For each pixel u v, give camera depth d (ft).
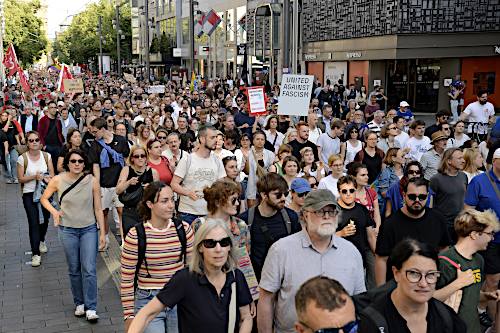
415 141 35.91
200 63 219.00
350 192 19.95
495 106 101.50
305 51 133.90
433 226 18.07
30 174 29.94
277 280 14.49
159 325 16.02
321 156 36.06
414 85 107.45
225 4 184.85
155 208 16.58
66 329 22.56
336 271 14.26
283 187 17.89
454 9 96.53
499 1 96.12
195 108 64.34
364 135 35.32
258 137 31.32
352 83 115.65
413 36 97.09
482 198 21.63
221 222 13.41
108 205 32.86
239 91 86.69
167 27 265.34
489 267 20.33
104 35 285.23
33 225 30.14
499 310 18.29
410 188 17.69
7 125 52.60
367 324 11.03
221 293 13.43
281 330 14.70
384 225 18.30
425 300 11.00
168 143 31.86
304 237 14.49
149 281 16.75
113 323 23.09
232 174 25.30
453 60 100.37
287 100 41.96
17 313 24.17
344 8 113.91
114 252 32.14
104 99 62.34
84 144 32.89
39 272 29.32
